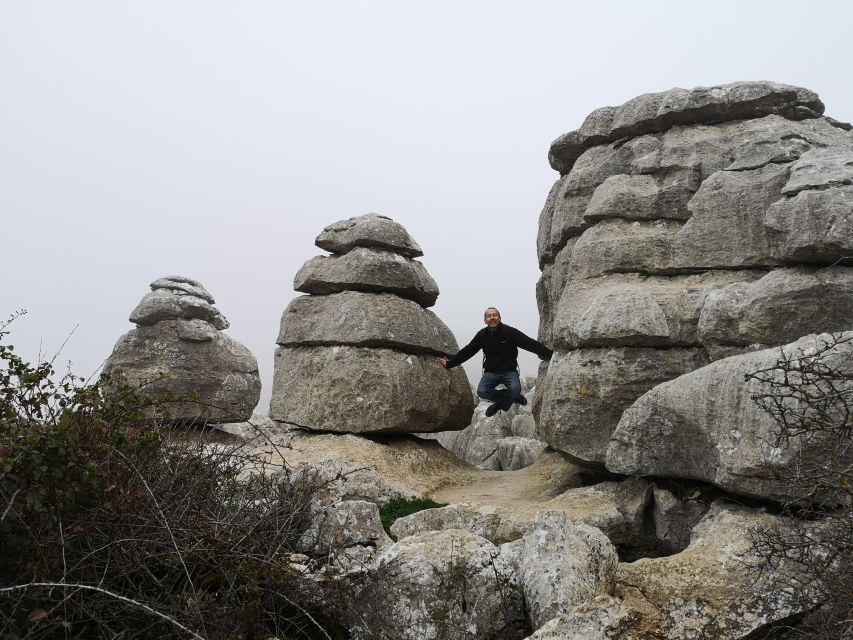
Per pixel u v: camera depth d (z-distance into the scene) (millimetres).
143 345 14633
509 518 7566
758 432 6402
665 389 7496
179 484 5859
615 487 8352
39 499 4520
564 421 8648
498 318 10406
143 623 4930
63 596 4676
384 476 9344
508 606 5344
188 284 15281
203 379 14625
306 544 6520
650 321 8305
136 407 5660
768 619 5219
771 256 7930
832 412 5793
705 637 5180
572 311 9227
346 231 11227
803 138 8961
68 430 4992
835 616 4766
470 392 11492
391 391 10281
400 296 11148
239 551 5438
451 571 5422
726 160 9305
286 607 5434
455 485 10008
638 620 5168
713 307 7977
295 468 8797
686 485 7727
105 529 5062
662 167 9641
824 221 7258
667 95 9992
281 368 11141
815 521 5844
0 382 5137
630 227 9547
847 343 6020
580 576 5309
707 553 6102
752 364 6664
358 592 5551
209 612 4875
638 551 7695
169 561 5125
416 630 5270
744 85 9586
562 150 11297
